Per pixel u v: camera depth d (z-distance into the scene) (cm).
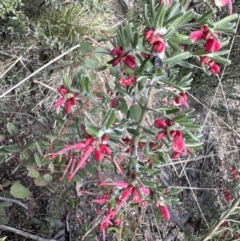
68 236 44
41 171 38
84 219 44
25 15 46
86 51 33
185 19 22
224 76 56
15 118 45
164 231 49
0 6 40
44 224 43
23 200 43
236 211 35
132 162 27
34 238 39
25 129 46
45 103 48
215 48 22
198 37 22
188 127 24
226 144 60
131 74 26
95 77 46
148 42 22
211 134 59
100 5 49
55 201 42
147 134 27
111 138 24
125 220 40
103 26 52
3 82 45
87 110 41
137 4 54
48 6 48
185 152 26
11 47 46
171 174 54
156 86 25
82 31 50
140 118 27
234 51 54
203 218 47
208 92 57
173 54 23
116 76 28
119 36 24
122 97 28
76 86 27
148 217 48
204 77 55
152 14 22
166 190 33
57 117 32
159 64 23
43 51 48
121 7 56
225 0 23
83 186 43
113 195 27
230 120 55
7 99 46
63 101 27
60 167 35
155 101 47
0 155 35
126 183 26
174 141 24
